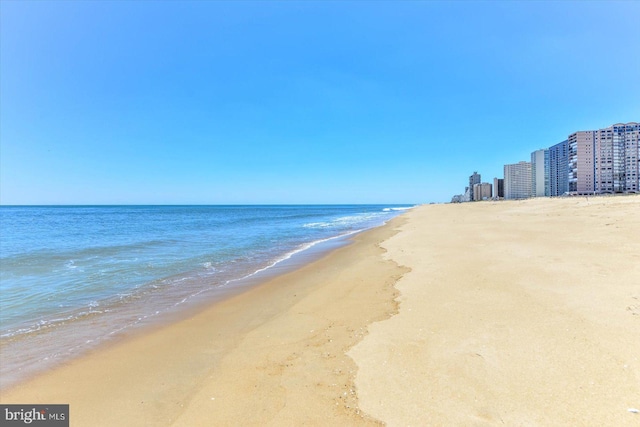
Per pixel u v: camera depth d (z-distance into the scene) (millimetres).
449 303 6582
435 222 30141
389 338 5215
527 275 8109
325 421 3420
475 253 11766
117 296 9031
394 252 13906
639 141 89562
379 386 3924
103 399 4242
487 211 43125
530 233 16250
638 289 6410
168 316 7426
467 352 4492
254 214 82250
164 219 56500
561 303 5980
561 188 107500
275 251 17234
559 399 3367
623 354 4078
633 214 20250
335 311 6949
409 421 3277
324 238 23531
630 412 3088
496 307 6098
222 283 10430
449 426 3139
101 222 47250
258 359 4996
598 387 3492
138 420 3750
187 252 16859
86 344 5992
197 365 4988
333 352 4988
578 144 94000
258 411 3705
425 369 4180
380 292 8016
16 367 5191
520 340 4695
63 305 8289
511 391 3566
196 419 3668
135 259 14758
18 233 28500
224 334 6207
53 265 13281
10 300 8664
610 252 10016
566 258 9664
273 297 8617
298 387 4102
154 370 4926
